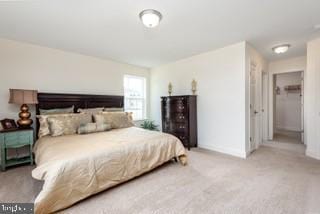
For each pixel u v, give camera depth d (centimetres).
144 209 168
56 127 275
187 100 386
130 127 361
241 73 322
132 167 222
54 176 161
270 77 475
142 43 321
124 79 477
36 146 254
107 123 327
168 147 275
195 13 215
